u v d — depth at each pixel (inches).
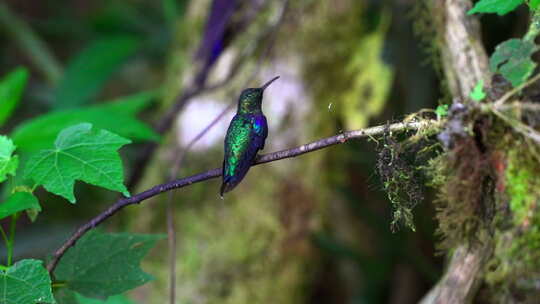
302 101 216.4
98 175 99.8
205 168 214.4
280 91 216.2
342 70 220.4
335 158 221.8
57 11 422.6
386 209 247.8
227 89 216.4
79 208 306.0
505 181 103.4
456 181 105.3
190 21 232.7
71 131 103.6
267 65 216.4
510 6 102.7
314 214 216.2
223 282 208.1
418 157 105.6
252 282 209.3
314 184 215.6
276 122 215.3
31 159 102.1
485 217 107.7
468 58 126.3
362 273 251.6
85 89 288.7
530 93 105.3
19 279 97.6
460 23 128.9
